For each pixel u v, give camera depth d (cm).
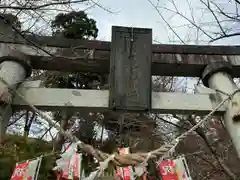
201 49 654
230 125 539
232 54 650
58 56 586
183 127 927
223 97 570
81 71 657
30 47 611
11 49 597
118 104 537
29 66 594
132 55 586
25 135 877
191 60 638
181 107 562
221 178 1048
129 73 568
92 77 1342
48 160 801
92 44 638
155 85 1088
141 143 1054
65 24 1155
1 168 706
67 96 552
